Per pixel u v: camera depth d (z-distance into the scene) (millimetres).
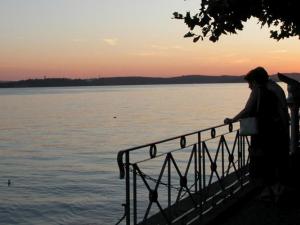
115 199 43656
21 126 124062
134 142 82500
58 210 40844
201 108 181500
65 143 86812
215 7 5445
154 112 165750
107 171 58500
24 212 40719
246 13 5543
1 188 50312
